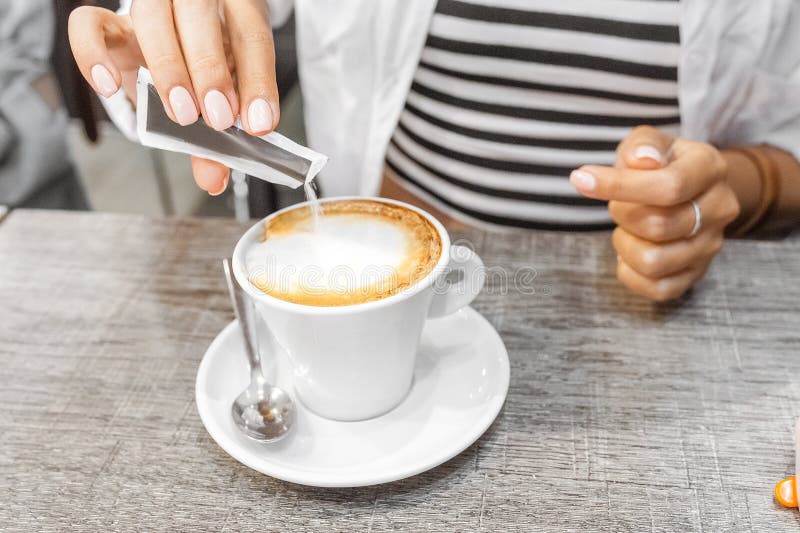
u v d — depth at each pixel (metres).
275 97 0.44
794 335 0.53
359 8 0.76
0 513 0.40
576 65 0.75
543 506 0.40
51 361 0.52
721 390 0.48
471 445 0.44
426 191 0.91
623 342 0.53
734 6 0.72
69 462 0.43
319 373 0.43
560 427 0.45
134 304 0.58
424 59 0.80
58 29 1.18
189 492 0.41
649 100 0.78
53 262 0.63
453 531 0.39
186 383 0.50
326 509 0.40
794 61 0.78
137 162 1.75
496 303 0.57
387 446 0.44
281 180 0.44
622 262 0.58
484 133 0.81
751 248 0.63
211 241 0.66
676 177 0.52
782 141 0.78
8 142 1.28
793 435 0.44
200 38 0.44
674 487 0.41
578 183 0.52
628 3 0.71
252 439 0.43
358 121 0.83
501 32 0.74
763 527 0.38
